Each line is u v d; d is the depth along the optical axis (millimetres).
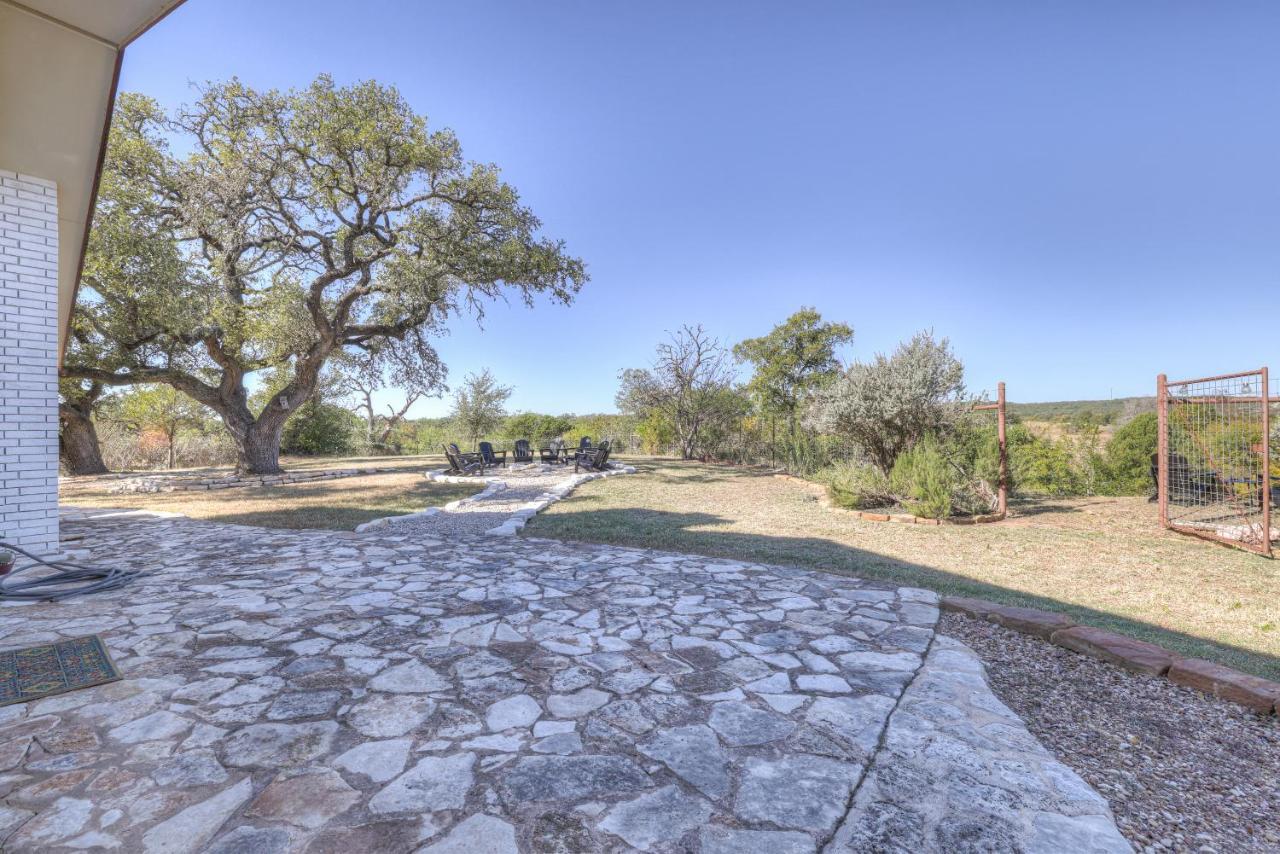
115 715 2529
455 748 2285
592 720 2525
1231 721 2627
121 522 7934
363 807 1910
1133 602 4473
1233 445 8312
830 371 18828
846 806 1945
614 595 4434
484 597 4363
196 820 1838
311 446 24453
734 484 12883
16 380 5461
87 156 5574
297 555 5801
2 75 4617
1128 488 10586
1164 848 1804
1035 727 2559
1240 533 6734
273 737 2355
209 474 15359
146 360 13438
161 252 11336
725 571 5191
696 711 2617
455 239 13234
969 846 1757
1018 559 5867
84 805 1906
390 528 7562
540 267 14000
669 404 20016
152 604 4156
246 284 14656
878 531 7363
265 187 12453
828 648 3393
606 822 1848
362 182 12625
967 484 8656
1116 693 2902
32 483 5539
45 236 5699
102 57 4590
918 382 9203
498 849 1715
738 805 1944
